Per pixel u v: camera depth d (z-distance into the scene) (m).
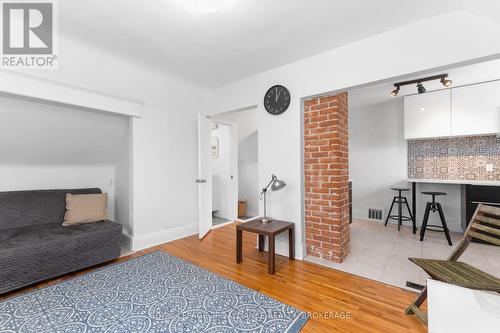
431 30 2.00
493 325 1.36
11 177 2.85
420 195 4.24
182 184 3.74
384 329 1.61
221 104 3.69
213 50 2.56
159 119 3.41
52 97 2.36
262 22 2.07
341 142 2.71
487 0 1.55
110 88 2.82
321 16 1.99
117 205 3.59
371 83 2.37
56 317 1.73
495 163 3.69
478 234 1.72
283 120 2.94
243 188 5.75
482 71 3.06
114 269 2.52
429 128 3.85
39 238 2.31
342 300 1.95
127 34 2.24
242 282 2.24
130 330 1.60
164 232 3.46
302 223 2.84
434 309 1.49
